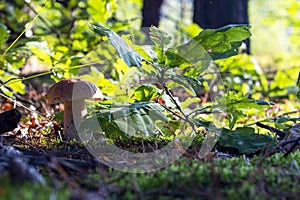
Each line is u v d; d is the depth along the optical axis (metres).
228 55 1.47
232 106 1.42
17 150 1.21
